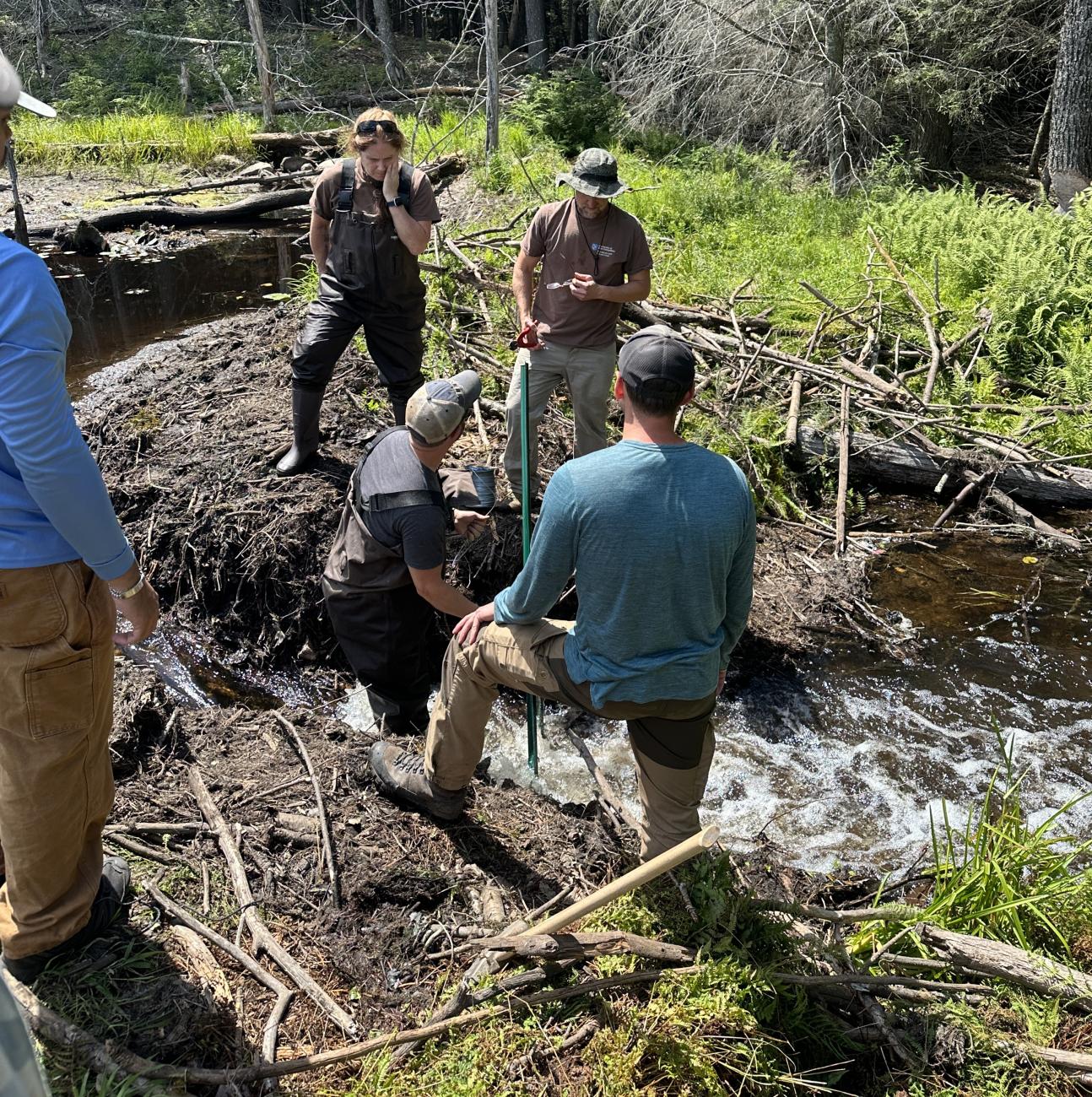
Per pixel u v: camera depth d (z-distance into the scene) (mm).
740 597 2680
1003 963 2861
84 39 20766
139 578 2215
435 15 19891
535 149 13281
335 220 4855
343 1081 2465
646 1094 2463
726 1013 2594
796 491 6414
